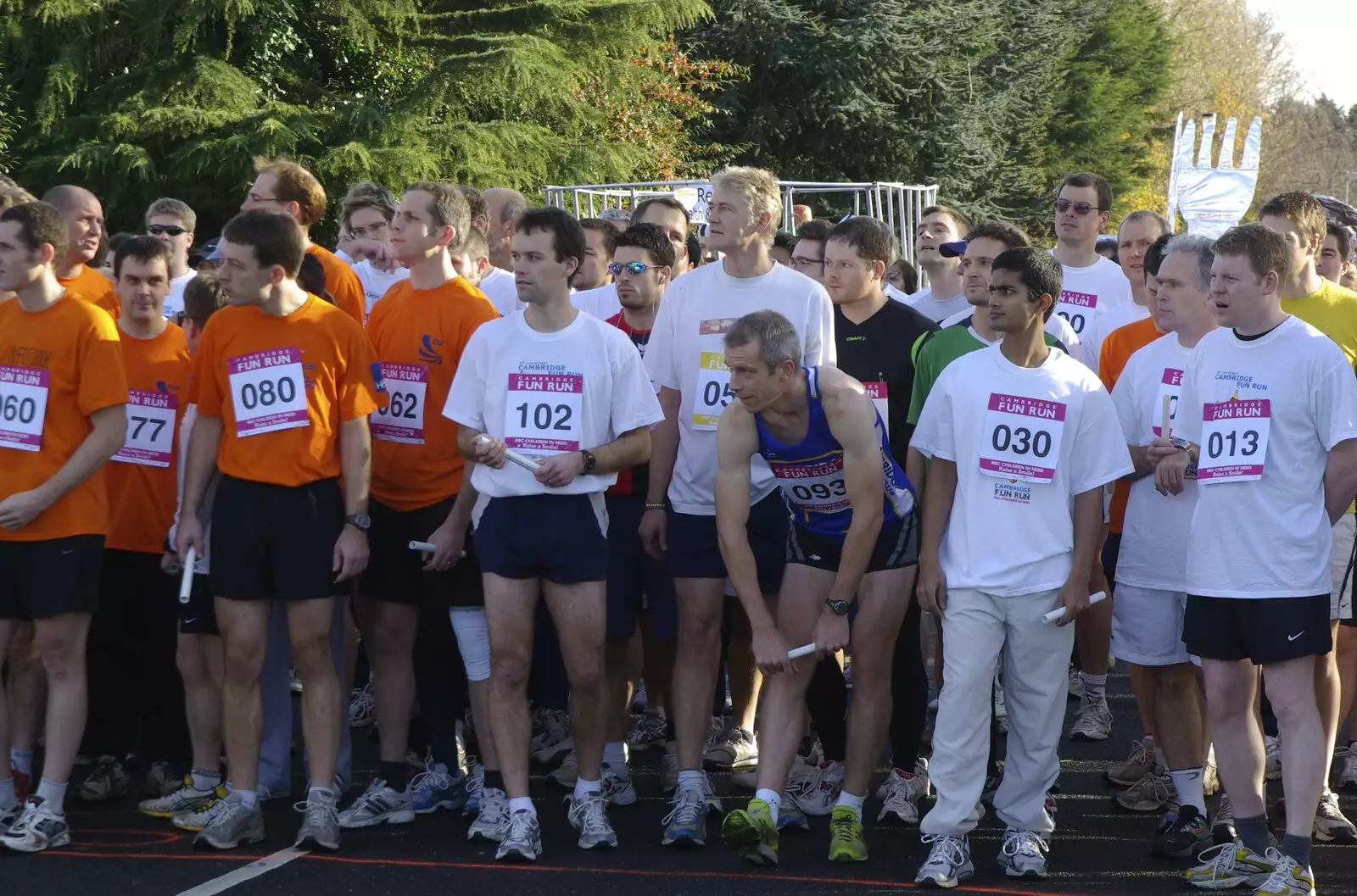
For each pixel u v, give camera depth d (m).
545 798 10.02
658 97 44.97
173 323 10.41
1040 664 8.20
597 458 8.53
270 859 8.48
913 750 9.45
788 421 8.25
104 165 33.56
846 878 8.21
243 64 36.81
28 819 8.65
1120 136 65.75
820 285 9.68
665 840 8.78
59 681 8.88
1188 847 8.59
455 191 9.54
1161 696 8.80
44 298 8.97
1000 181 54.53
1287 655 7.84
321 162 33.62
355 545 8.72
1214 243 9.20
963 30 50.66
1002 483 8.13
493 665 8.55
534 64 36.03
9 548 8.82
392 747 9.35
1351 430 7.82
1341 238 10.80
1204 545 8.09
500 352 8.70
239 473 8.59
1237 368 8.09
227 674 8.70
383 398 9.09
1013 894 7.94
